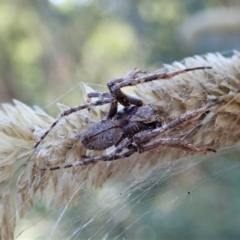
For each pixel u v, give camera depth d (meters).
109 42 0.24
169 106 0.06
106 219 0.08
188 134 0.06
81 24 0.24
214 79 0.06
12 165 0.06
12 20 0.23
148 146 0.06
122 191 0.07
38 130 0.06
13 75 0.24
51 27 0.24
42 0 0.24
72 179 0.06
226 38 0.14
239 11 0.14
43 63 0.24
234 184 0.11
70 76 0.24
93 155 0.06
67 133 0.06
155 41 0.19
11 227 0.06
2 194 0.06
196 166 0.10
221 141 0.06
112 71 0.24
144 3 0.21
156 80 0.06
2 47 0.24
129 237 0.10
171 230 0.11
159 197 0.10
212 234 0.11
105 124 0.06
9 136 0.06
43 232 0.07
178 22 0.18
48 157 0.06
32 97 0.23
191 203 0.12
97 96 0.06
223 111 0.06
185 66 0.06
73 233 0.07
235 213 0.11
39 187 0.06
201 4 0.18
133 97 0.06
